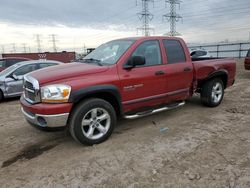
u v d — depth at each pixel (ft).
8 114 21.04
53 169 11.03
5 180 10.31
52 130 12.22
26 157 12.40
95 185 9.68
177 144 13.07
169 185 9.48
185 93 17.76
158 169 10.62
